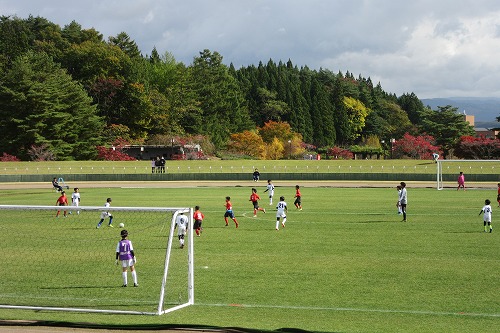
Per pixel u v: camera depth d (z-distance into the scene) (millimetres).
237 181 83500
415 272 21312
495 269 21672
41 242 28531
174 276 21203
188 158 111062
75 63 132500
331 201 51125
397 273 21188
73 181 84312
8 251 26109
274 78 170125
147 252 25859
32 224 35312
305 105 161500
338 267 22359
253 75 170875
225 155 122250
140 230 32625
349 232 31578
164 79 143625
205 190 67562
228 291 18828
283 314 16047
